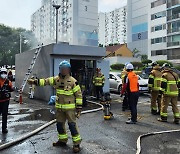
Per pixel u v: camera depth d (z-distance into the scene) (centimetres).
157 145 581
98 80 1345
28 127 741
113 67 4756
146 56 6006
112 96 1567
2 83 666
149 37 5841
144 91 1602
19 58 1803
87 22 8444
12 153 525
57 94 555
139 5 6456
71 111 543
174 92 808
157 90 949
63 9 8656
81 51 1365
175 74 827
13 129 716
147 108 1119
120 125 777
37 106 1131
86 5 8412
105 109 866
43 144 584
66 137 574
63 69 544
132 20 6744
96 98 1378
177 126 771
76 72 1534
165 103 828
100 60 1471
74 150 531
